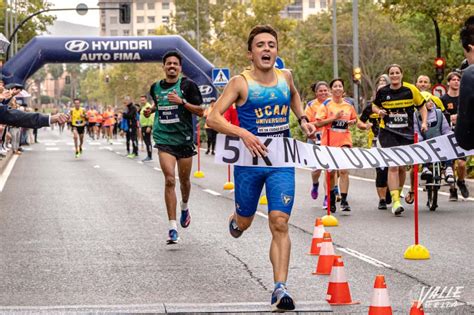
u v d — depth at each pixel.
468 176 25.22
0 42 21.77
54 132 107.88
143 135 41.41
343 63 98.81
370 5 109.25
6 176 31.08
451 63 77.19
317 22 104.12
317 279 11.61
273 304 9.50
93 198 22.86
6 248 14.51
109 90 167.62
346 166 9.96
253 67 10.08
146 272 12.23
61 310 9.45
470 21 7.64
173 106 14.47
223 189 25.34
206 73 49.59
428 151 10.03
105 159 42.69
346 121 19.27
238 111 10.05
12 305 10.16
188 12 108.50
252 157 9.87
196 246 14.48
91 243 14.97
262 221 17.62
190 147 14.73
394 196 18.34
